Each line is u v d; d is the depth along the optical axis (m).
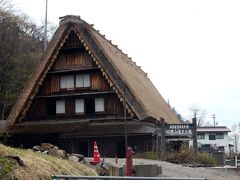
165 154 30.53
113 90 36.81
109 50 40.03
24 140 39.50
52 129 37.44
